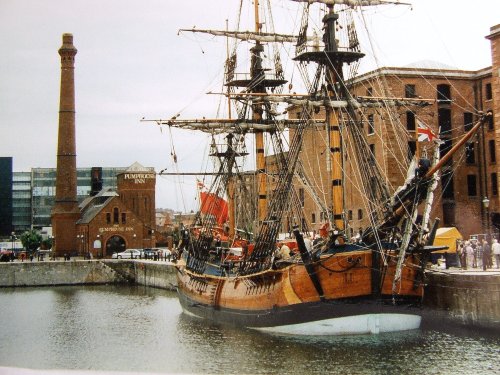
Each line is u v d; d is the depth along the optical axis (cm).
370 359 3438
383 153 6875
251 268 4644
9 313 6375
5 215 11281
